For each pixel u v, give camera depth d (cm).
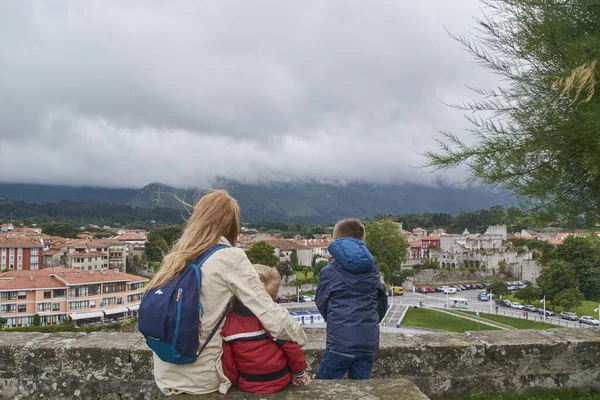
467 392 620
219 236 365
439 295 10431
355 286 473
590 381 634
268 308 339
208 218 364
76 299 7962
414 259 13388
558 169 530
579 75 408
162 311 319
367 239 11388
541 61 503
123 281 8662
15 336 625
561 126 489
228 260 343
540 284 8200
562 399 599
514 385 626
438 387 615
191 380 345
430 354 615
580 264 8419
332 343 466
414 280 11656
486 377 623
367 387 377
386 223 11425
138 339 612
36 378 586
